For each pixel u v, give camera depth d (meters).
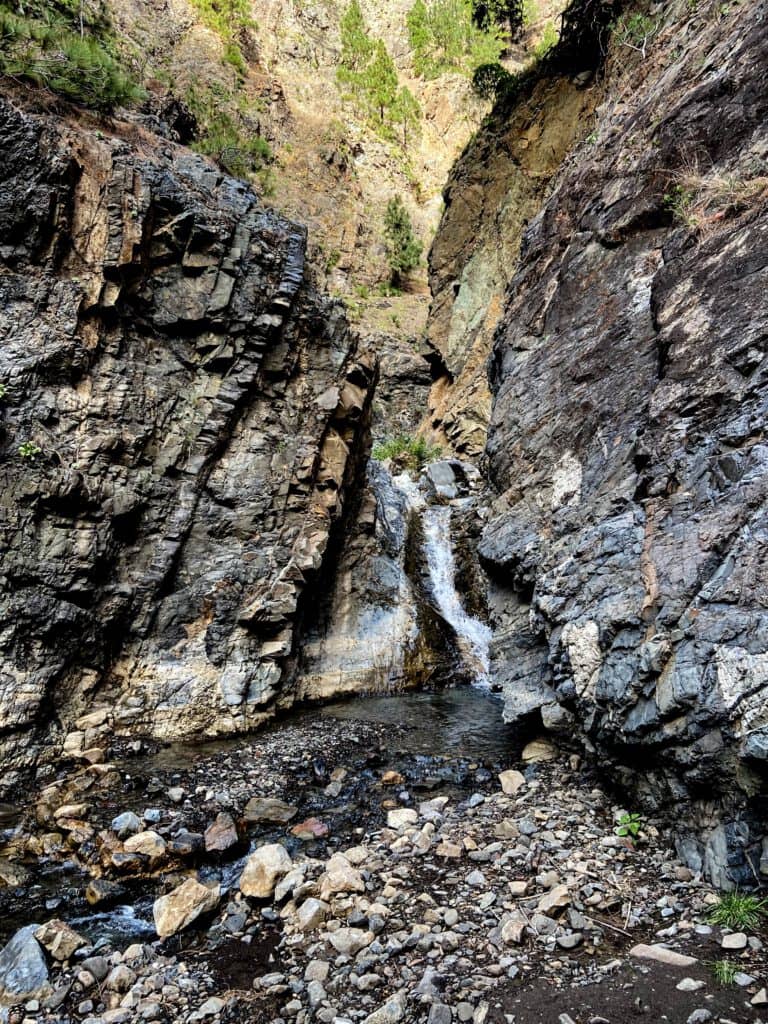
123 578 9.55
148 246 10.05
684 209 8.28
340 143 49.12
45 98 10.66
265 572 10.96
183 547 10.34
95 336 9.40
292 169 45.97
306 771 8.50
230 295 10.87
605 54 19.62
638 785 6.17
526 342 11.11
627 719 5.86
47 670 8.33
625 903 4.70
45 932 4.77
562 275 10.73
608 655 6.33
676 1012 3.50
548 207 12.80
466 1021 3.61
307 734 9.92
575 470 8.39
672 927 4.32
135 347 10.03
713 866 4.84
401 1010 3.78
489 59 58.06
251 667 10.45
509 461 10.16
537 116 24.92
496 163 26.95
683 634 5.36
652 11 14.70
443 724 10.53
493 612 9.88
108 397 9.43
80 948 4.79
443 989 3.92
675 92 9.97
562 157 23.62
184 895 5.23
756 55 8.40
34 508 8.41
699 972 3.80
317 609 12.70
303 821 7.05
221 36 47.25
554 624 7.43
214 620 10.30
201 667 10.02
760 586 4.89
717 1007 3.49
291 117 48.72
